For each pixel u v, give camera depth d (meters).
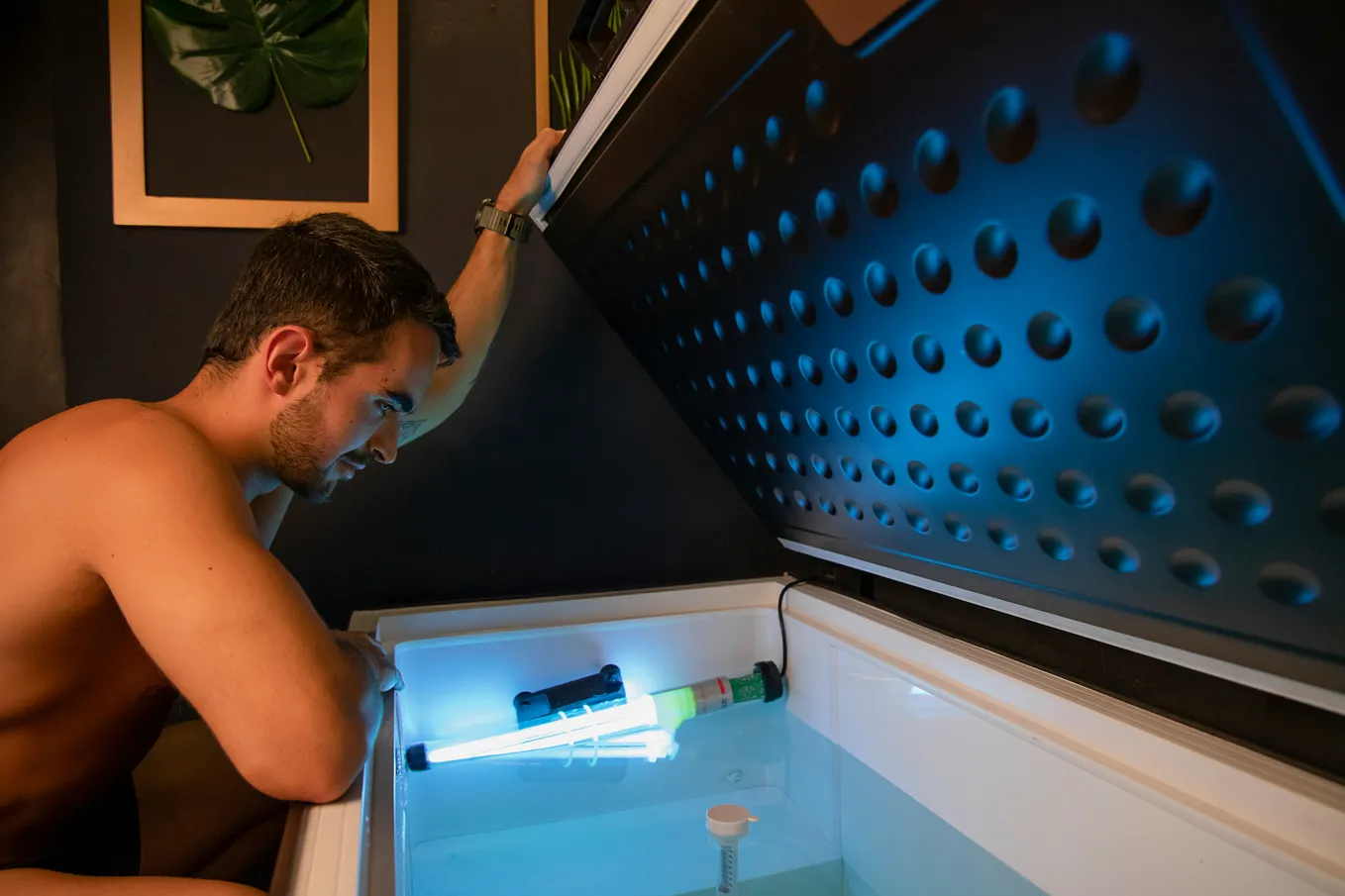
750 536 1.61
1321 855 0.59
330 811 0.62
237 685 0.59
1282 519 0.51
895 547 1.08
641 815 1.14
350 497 1.38
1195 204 0.42
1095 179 0.46
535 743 1.21
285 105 1.34
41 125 1.26
